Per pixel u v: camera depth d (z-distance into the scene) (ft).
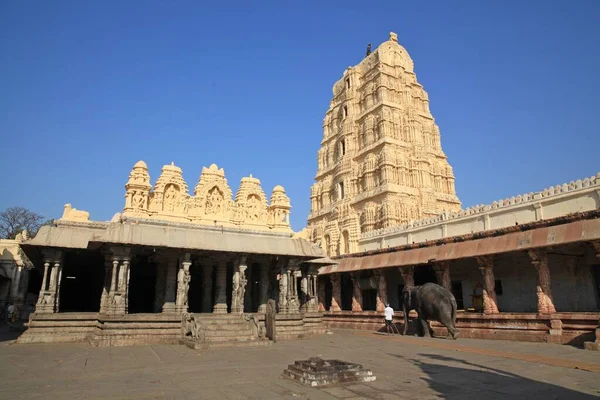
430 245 117.50
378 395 37.27
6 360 60.85
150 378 45.60
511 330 91.15
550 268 105.19
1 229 248.32
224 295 110.22
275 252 105.19
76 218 105.91
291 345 82.02
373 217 207.82
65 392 38.65
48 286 93.76
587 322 78.18
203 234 100.32
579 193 102.37
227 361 58.75
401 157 215.31
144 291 128.77
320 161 274.57
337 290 154.51
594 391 38.60
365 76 250.16
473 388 40.19
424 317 102.01
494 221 125.29
